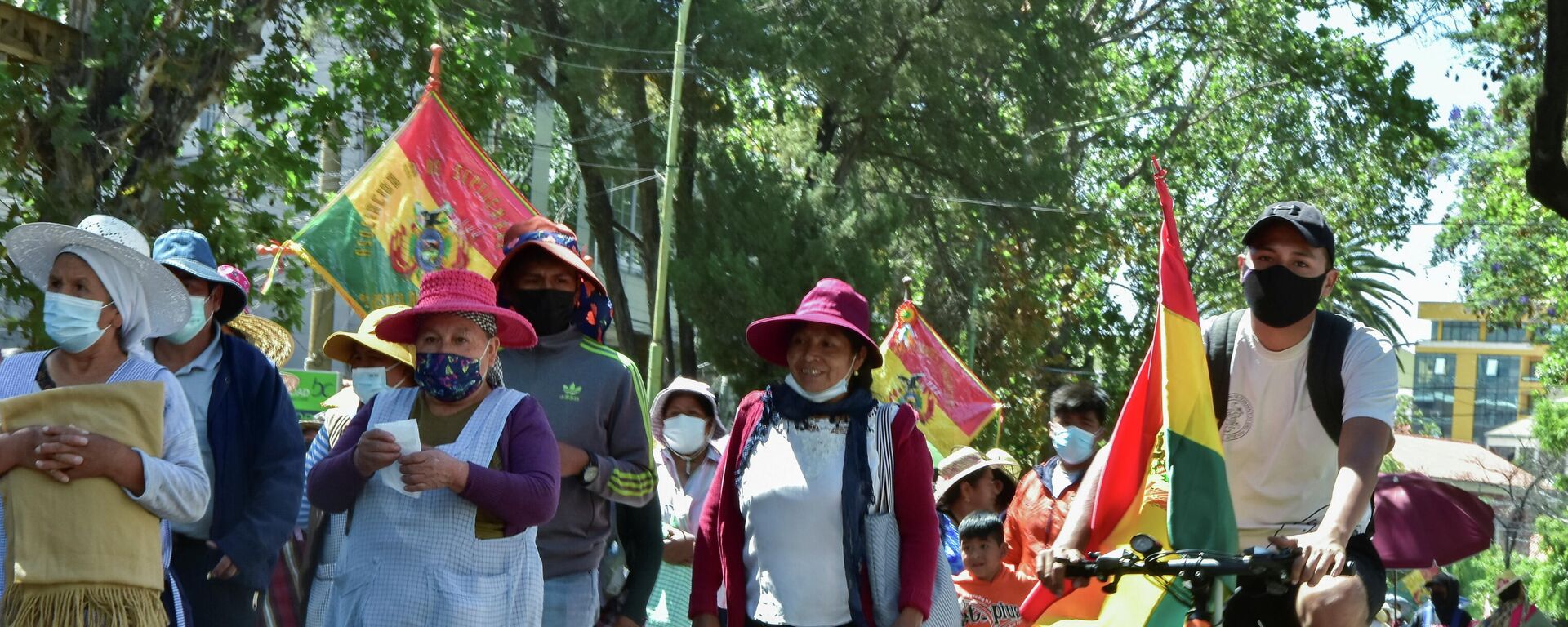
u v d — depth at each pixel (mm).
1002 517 9078
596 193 25750
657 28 22844
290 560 7543
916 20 25000
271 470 5512
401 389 5105
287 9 19547
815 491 5211
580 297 5996
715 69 23359
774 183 24109
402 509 4789
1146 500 6023
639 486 5828
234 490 5457
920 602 5191
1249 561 4395
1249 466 5086
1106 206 36438
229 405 5516
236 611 5484
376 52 16562
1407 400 61781
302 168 16312
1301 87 34156
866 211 24156
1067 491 8125
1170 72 37469
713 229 23531
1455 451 49406
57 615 4402
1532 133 13570
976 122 26781
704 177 23969
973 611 7945
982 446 28766
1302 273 4789
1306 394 4934
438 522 4781
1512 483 43719
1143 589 6012
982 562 7996
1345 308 41531
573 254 5914
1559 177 13539
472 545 4828
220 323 5676
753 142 28688
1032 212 27344
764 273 23094
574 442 5730
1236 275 36875
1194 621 4648
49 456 4426
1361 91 31719
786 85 26141
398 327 4996
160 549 4711
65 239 4812
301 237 8805
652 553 6355
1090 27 30828
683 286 22781
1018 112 30672
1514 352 101188
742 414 5469
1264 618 4754
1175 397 4863
